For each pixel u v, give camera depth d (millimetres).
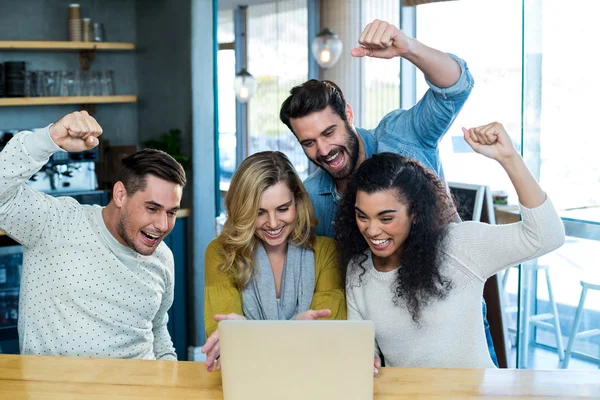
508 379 1983
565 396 1870
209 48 4641
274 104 8336
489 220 3889
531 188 2047
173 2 4730
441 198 2242
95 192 4707
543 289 3232
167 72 4855
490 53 5668
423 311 2195
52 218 2395
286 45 8109
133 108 5238
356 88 7449
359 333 1742
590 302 3205
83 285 2393
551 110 3111
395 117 2674
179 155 4629
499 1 5566
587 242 3156
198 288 4719
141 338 2508
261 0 8328
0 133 4648
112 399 1890
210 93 4668
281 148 8266
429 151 2629
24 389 1954
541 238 2061
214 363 2092
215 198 4758
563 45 3094
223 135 8828
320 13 7750
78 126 2113
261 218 2314
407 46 2322
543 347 3254
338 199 2643
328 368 1766
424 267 2162
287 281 2412
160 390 1948
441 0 5684
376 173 2148
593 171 3158
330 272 2404
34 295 2414
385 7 7082
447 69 2408
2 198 2227
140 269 2477
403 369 2066
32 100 4500
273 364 1779
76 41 4789
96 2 5070
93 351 2398
